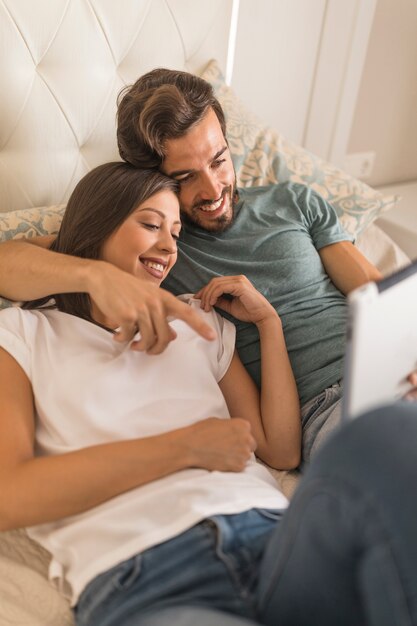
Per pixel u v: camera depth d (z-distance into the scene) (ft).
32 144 4.44
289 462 3.43
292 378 3.56
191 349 3.27
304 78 6.42
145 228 3.24
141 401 2.97
